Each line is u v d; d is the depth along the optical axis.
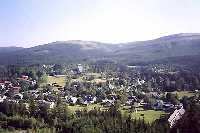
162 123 196.12
